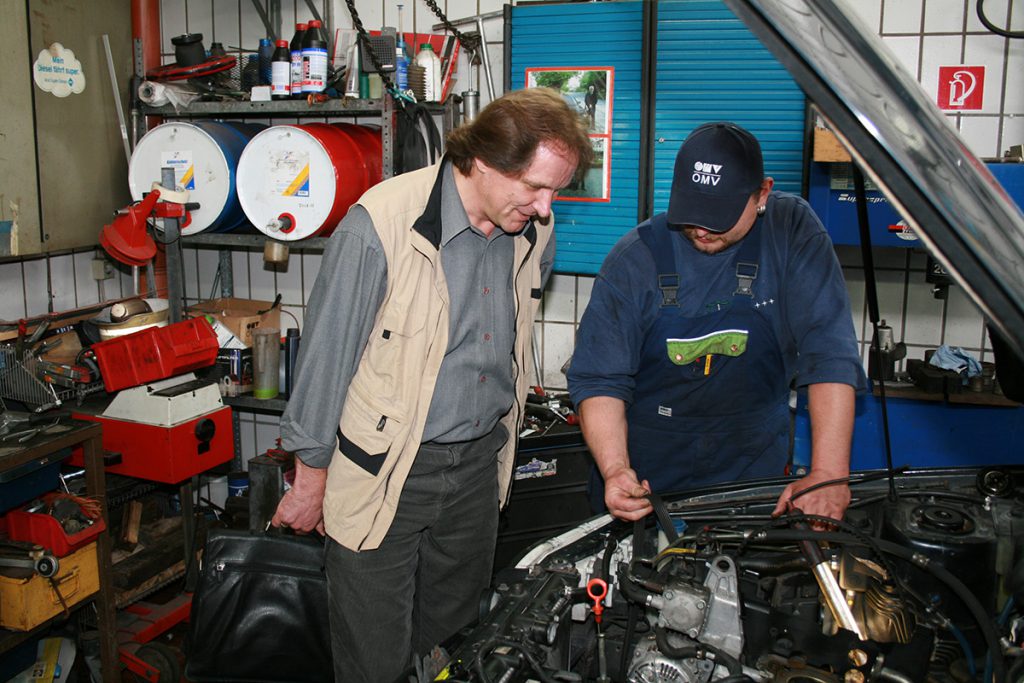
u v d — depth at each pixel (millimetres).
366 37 2611
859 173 1061
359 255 1551
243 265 3398
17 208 2695
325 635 2092
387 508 1658
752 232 1672
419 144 2779
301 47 2820
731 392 1782
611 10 2738
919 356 2777
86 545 2266
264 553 2115
